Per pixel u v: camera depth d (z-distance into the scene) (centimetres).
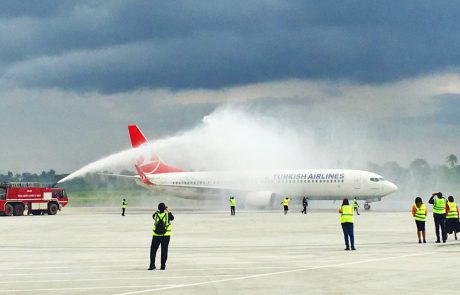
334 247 3762
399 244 3919
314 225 6078
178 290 2080
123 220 7619
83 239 4734
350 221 3531
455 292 1953
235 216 8050
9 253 3638
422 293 1939
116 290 2098
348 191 9669
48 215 9362
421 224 3962
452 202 4141
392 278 2294
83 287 2183
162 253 2722
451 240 4238
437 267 2625
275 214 8581
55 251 3756
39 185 9606
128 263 3014
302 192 9912
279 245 3959
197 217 7831
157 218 2717
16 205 9169
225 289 2088
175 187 10900
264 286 2142
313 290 2036
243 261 2998
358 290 2020
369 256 3161
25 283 2308
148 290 2088
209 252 3534
